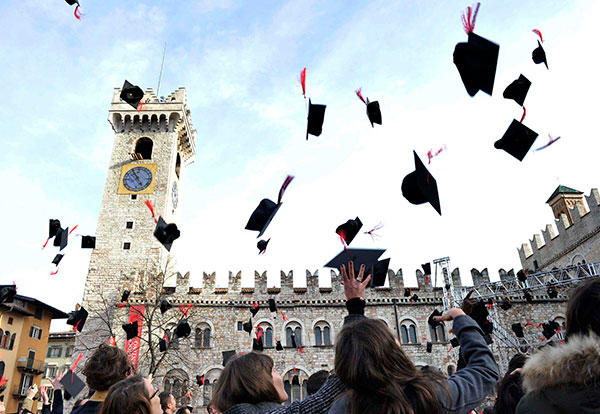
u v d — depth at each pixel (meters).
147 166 45.19
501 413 4.04
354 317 3.56
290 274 36.41
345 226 4.87
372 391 2.36
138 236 41.22
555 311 33.69
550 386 2.21
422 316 34.62
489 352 2.93
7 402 38.88
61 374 7.14
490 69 3.99
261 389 3.54
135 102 8.04
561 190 51.69
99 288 37.97
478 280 35.31
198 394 30.91
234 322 34.16
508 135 5.56
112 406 3.81
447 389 2.48
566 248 42.94
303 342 33.62
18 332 41.47
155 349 31.72
